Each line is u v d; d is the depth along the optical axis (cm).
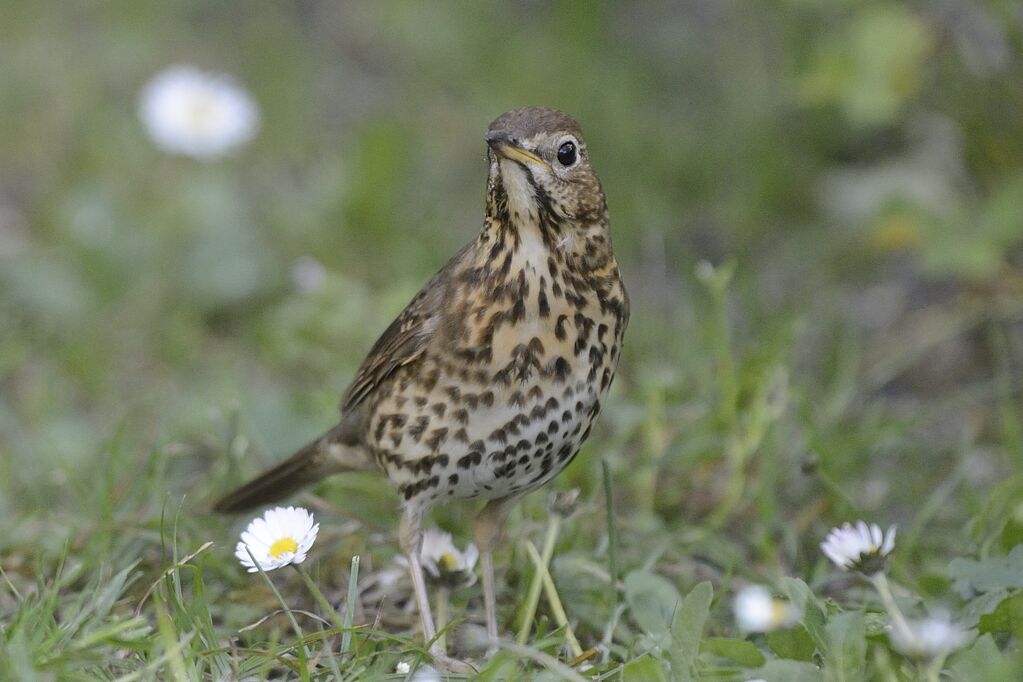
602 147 1602
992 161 1310
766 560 940
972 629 737
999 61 1298
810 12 1548
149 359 1330
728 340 1155
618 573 879
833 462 1025
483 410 798
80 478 1041
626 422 1071
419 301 824
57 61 1731
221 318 1396
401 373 820
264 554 768
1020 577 776
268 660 720
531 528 922
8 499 1025
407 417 818
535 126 788
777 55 1636
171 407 1205
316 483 958
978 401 1191
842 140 1545
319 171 1594
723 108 1631
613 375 831
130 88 1711
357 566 768
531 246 788
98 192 1412
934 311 1329
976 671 673
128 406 1199
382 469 853
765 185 1520
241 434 1070
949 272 1282
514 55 1731
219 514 950
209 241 1405
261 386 1278
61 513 970
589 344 802
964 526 950
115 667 731
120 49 1753
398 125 1566
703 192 1560
